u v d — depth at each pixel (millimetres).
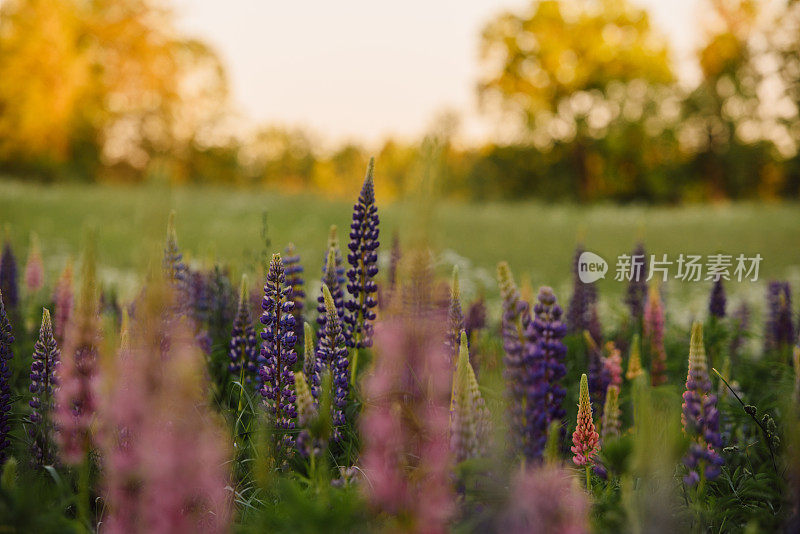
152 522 1785
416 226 1635
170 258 3207
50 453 2734
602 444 2945
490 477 2047
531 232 20828
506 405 2176
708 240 19297
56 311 4578
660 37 54875
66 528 2133
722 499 2584
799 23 52031
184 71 54188
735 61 53656
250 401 3217
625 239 19719
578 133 54531
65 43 48875
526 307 2139
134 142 55719
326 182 97750
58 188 30062
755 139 56219
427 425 1771
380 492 1772
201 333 4082
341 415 3018
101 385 2133
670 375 4766
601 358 4035
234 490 2561
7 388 2887
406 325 1706
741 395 3859
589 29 54062
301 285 4027
